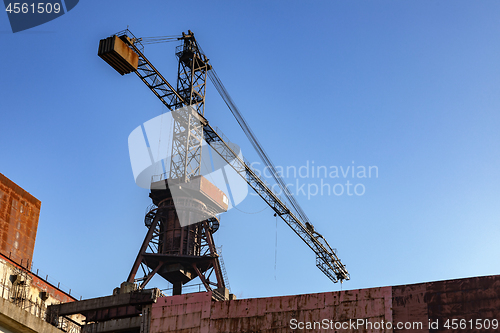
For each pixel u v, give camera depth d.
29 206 100.38
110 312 68.62
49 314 69.81
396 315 50.47
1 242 92.19
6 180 96.50
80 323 76.38
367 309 51.62
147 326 58.59
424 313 49.69
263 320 54.59
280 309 54.47
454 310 48.84
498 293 48.03
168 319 58.38
